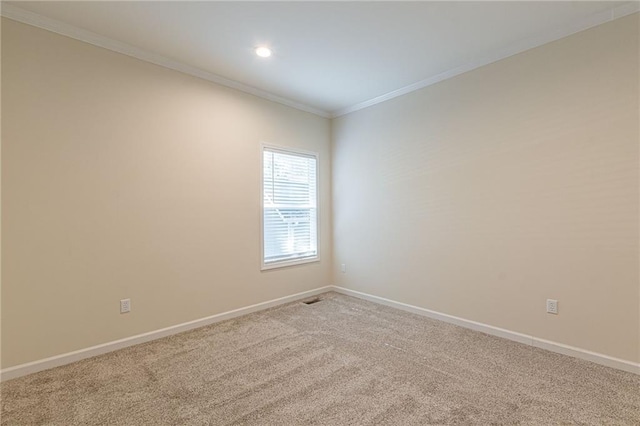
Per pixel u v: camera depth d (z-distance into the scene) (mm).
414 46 2736
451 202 3223
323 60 2986
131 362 2434
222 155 3357
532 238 2680
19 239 2234
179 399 1958
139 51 2766
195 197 3150
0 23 2156
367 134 4059
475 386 2080
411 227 3590
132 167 2746
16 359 2219
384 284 3895
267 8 2209
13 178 2211
